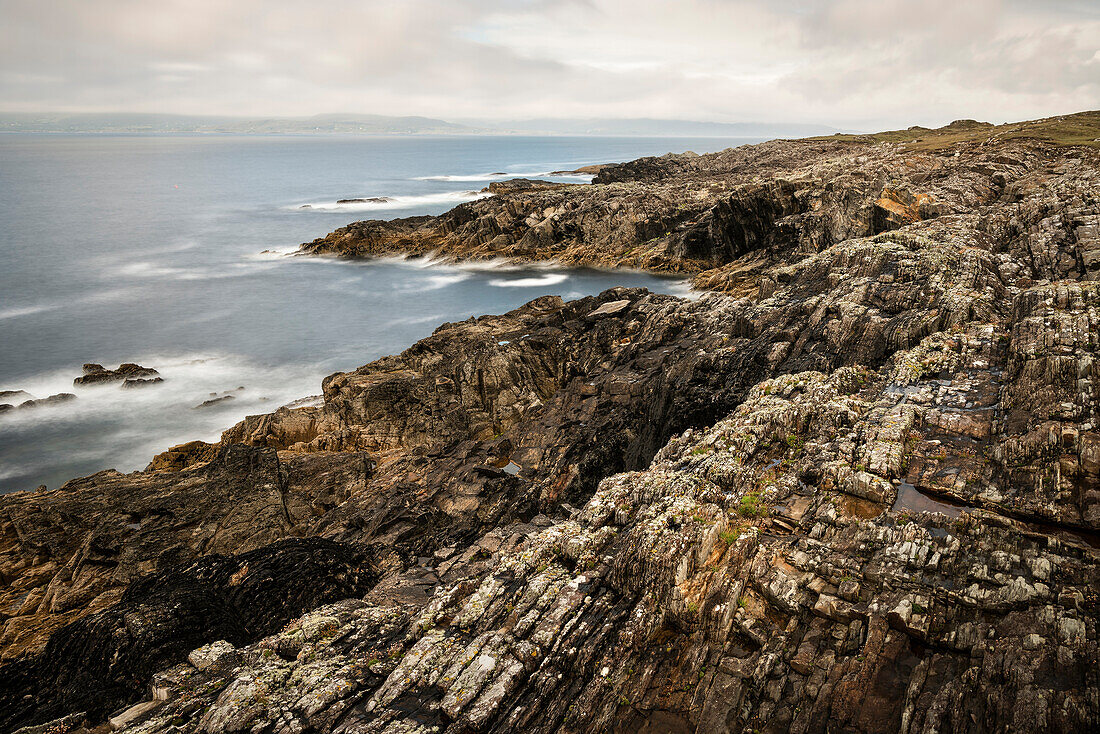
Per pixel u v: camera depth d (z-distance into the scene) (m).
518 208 123.50
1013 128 139.12
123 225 158.12
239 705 15.98
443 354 54.53
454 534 31.22
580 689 15.07
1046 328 22.80
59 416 57.25
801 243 70.94
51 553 32.50
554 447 39.44
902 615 14.52
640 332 48.50
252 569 25.50
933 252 35.06
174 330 81.19
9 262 117.00
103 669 20.28
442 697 15.27
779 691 14.16
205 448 47.06
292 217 172.62
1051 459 18.12
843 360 29.41
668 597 16.03
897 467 19.08
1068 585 14.48
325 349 75.00
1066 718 11.87
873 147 133.75
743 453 21.70
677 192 120.31
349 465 40.25
